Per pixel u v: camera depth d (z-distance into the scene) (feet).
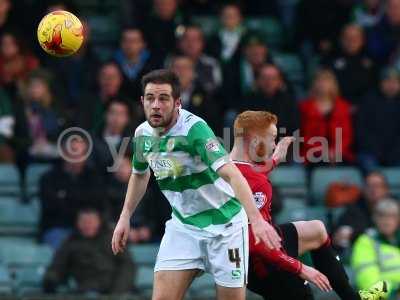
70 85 128.67
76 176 115.34
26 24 133.39
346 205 118.73
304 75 139.95
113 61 125.90
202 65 128.67
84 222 108.68
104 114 119.44
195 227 72.49
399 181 126.52
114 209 114.42
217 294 73.05
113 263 109.09
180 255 72.54
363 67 133.18
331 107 124.26
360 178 124.77
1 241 117.91
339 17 140.15
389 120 128.16
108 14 147.43
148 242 114.32
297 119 122.01
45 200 115.34
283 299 75.15
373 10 141.90
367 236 108.27
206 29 143.02
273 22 147.33
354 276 110.93
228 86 129.08
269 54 133.59
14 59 126.93
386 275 106.01
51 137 122.93
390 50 137.18
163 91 69.97
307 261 77.87
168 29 132.36
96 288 107.65
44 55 131.44
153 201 114.62
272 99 122.01
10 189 121.80
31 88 123.13
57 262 108.17
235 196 70.54
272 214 114.73
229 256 72.18
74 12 135.23
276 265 72.84
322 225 75.92
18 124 122.52
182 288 72.64
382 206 107.86
